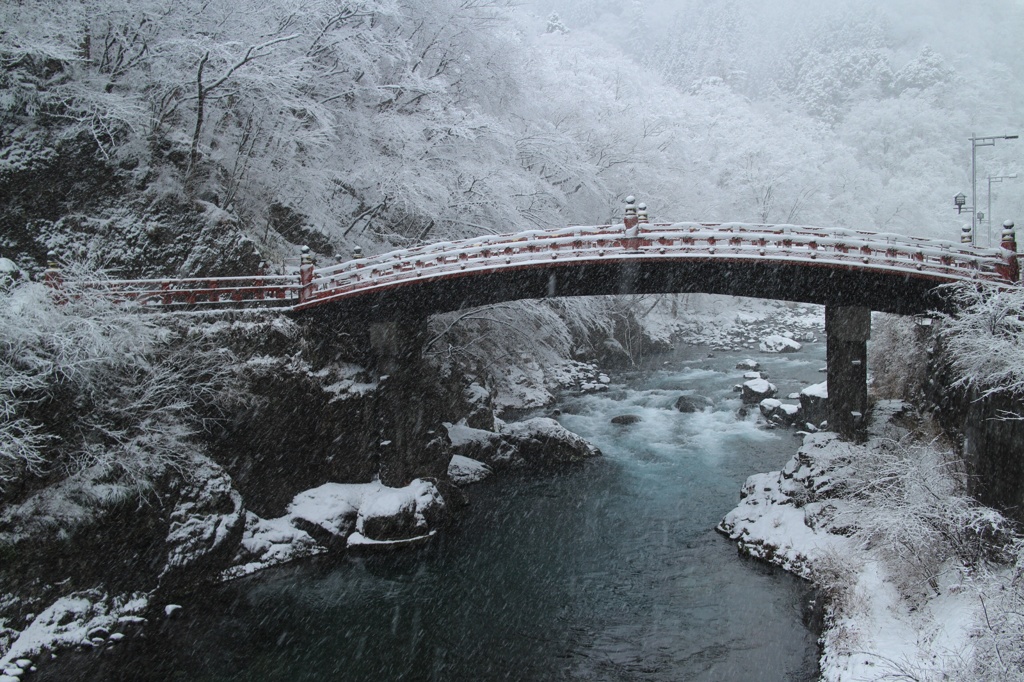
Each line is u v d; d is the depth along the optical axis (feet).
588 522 61.46
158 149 65.10
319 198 78.23
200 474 51.75
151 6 65.62
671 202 139.03
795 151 208.54
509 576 52.34
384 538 56.90
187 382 53.67
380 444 63.67
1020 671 28.19
